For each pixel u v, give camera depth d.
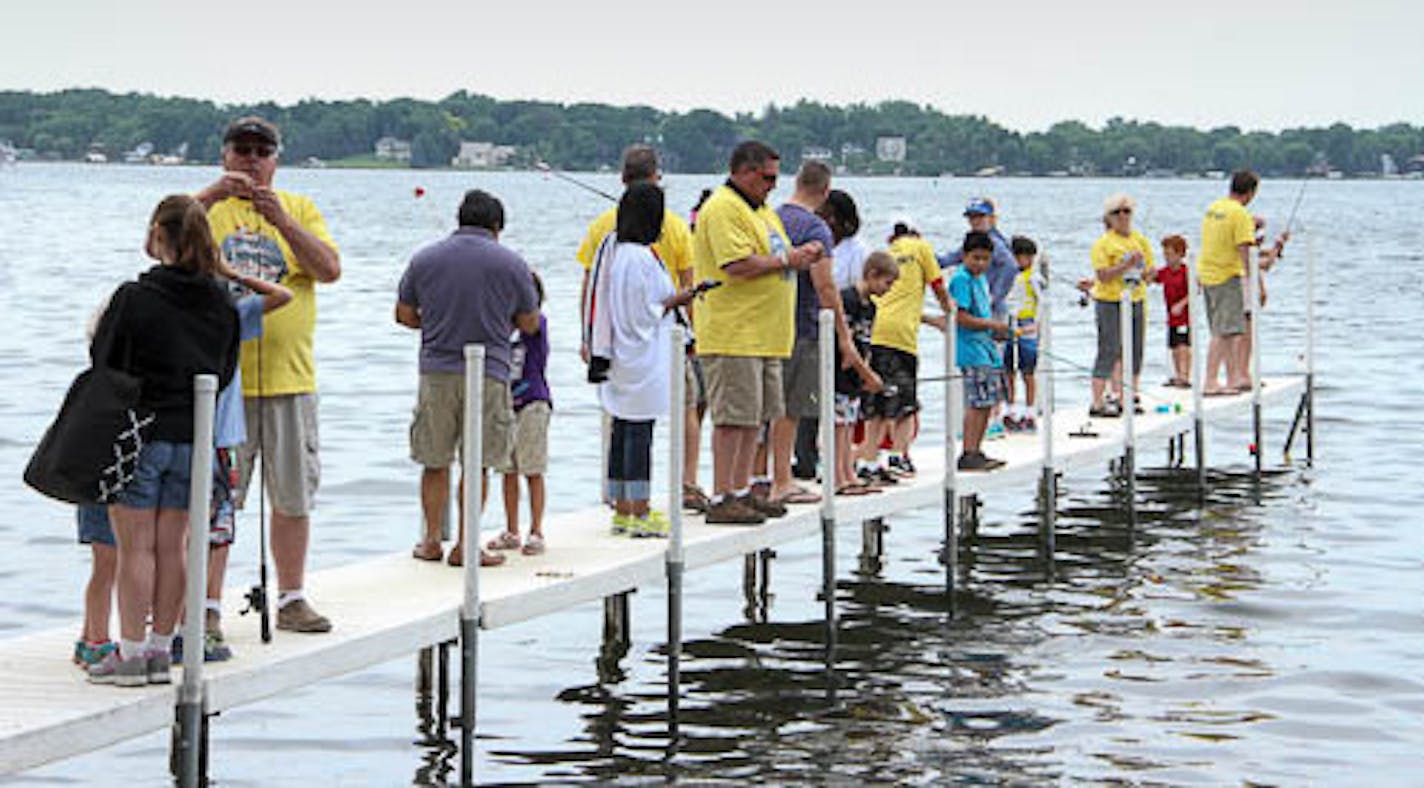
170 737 10.45
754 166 12.03
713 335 12.29
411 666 12.02
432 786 9.66
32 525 16.28
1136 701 11.16
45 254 54.06
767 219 12.19
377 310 37.91
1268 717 10.83
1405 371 29.55
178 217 8.48
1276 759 10.05
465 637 10.05
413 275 10.90
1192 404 19.77
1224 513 17.61
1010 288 16.59
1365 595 13.99
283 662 9.12
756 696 11.28
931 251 14.86
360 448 20.66
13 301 37.88
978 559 15.51
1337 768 9.91
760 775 9.76
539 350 11.70
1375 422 23.91
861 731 10.53
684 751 10.20
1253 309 19.98
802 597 14.05
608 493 13.05
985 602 13.87
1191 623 13.12
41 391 24.64
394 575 11.10
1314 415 24.30
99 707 8.34
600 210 114.56
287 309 9.32
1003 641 12.62
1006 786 9.56
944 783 9.61
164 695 8.56
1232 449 21.86
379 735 10.53
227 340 8.65
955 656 12.23
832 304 12.94
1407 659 12.13
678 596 11.12
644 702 11.17
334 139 199.12
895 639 12.71
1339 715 10.88
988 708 10.99
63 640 9.58
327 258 9.32
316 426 9.62
